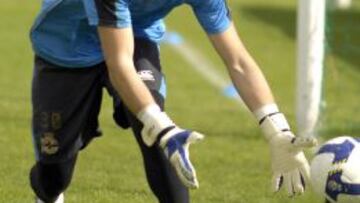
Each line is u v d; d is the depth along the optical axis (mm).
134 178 19000
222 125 25984
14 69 34938
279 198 17750
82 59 13391
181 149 10805
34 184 14289
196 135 10766
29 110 26781
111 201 17094
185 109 28562
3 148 21516
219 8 12445
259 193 18203
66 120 13633
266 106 12430
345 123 27078
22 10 53281
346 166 12523
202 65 38000
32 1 57219
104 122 24953
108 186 18219
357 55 41281
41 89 13648
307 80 22016
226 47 12547
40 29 13688
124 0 11289
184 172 10727
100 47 13477
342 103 30906
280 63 40156
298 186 12148
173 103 29594
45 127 13664
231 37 12586
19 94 29703
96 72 13508
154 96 12641
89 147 21797
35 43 13703
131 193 17734
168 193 12836
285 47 44781
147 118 11109
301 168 12180
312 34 21859
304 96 22094
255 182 19172
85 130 14016
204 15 12422
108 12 11203
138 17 12852
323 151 12789
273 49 44031
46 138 13703
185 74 35812
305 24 21875
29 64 36312
